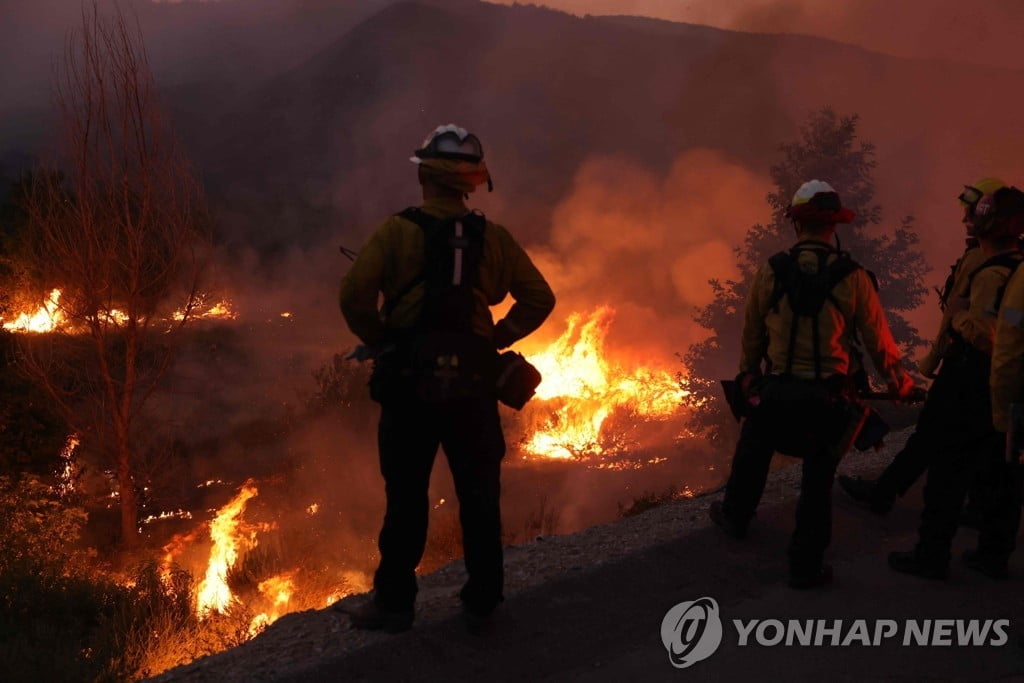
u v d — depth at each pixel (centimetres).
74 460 2220
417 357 317
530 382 334
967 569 426
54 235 2205
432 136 334
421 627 353
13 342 2330
